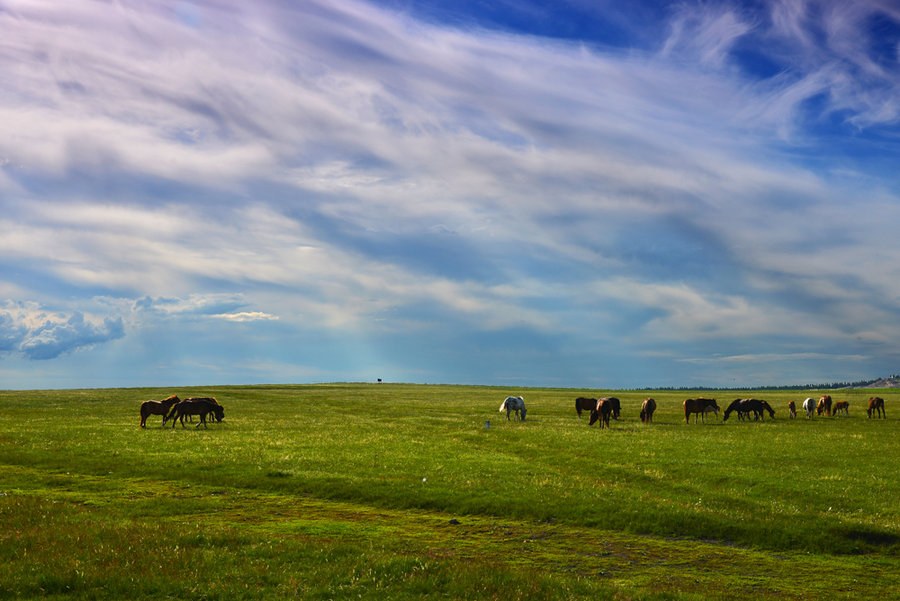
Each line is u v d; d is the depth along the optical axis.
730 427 51.28
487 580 14.41
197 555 15.45
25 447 32.78
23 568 13.84
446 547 18.53
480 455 33.78
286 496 24.81
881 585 16.50
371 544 17.77
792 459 33.66
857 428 50.91
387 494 24.69
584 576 16.31
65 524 17.94
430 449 35.56
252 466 29.17
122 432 40.81
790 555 19.14
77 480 26.23
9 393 82.00
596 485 26.53
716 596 14.92
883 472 30.28
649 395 112.19
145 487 25.44
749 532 20.77
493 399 91.81
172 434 40.53
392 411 68.06
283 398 88.94
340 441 38.31
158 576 13.73
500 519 22.20
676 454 34.81
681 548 19.44
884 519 22.30
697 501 24.59
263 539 17.50
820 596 15.45
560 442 39.69
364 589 13.76
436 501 23.84
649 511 22.45
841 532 20.78
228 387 116.56
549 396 100.62
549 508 22.88
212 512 21.95
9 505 20.09
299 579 14.20
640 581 16.11
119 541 16.20
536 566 17.11
